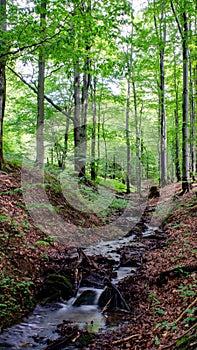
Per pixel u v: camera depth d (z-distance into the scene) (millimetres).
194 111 17297
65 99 17875
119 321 5156
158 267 6992
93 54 12117
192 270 5852
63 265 7195
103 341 4480
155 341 3977
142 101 23906
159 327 4359
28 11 7211
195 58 13227
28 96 17312
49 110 15383
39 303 5910
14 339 4648
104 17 10336
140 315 5113
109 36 11117
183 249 7598
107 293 6070
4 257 6191
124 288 6312
